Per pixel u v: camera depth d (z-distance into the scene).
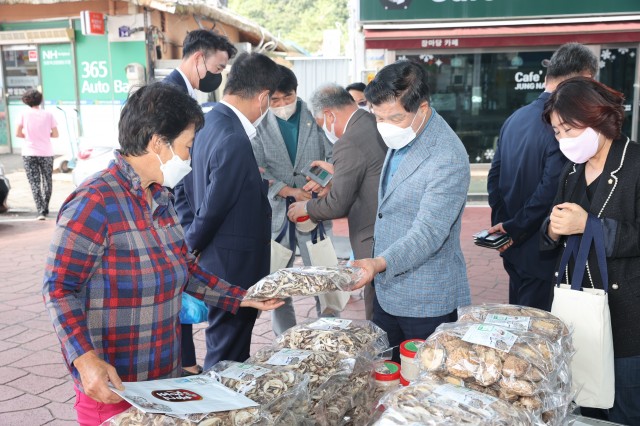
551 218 2.33
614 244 2.21
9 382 4.13
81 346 1.72
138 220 1.92
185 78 3.88
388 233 2.71
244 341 3.26
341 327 2.24
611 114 2.19
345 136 3.33
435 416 1.49
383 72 2.46
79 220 1.79
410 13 9.34
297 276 2.18
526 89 9.86
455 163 2.51
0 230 9.03
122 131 1.89
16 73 15.12
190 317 3.39
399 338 2.88
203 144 3.03
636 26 8.97
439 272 2.65
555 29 9.05
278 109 4.16
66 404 3.81
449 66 9.83
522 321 1.91
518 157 3.51
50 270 1.78
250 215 3.07
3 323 5.24
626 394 2.40
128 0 11.45
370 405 2.06
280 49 17.97
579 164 2.43
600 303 2.17
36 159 9.55
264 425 1.63
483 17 9.29
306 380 1.84
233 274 3.08
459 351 1.72
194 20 13.43
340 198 3.33
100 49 12.95
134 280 1.90
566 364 1.83
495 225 3.76
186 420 1.54
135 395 1.58
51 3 12.39
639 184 2.25
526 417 1.56
